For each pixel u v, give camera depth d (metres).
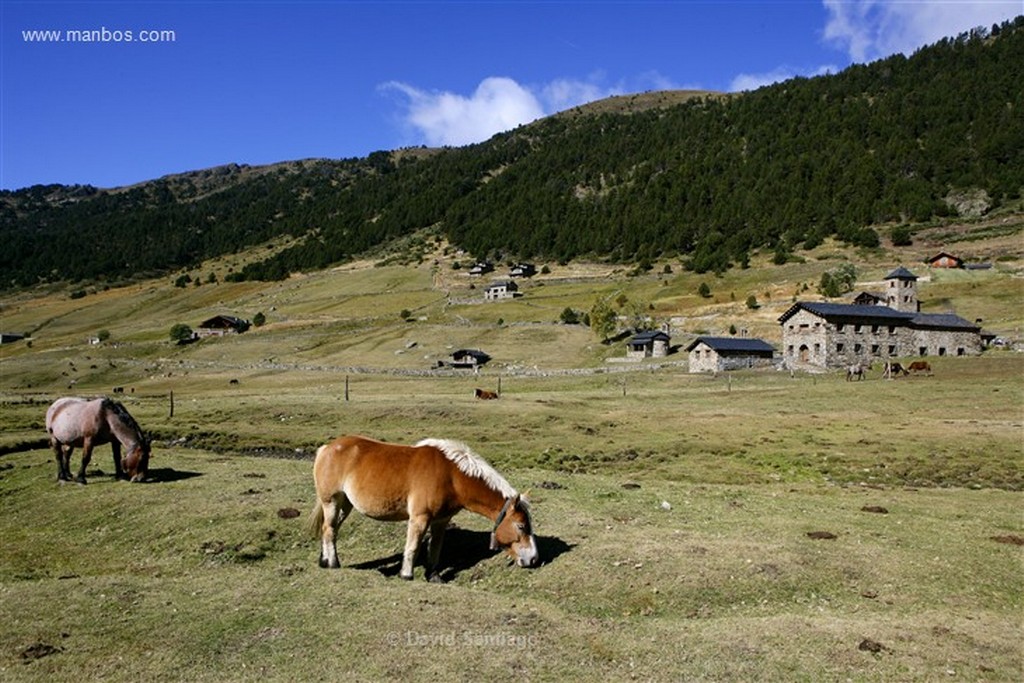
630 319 137.75
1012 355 77.25
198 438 38.88
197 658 9.84
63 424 21.56
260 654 9.97
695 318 139.75
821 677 9.50
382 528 16.30
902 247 191.25
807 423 41.53
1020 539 15.62
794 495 20.92
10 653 9.87
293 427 43.25
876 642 10.42
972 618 11.62
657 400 57.44
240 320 170.00
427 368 114.88
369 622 10.86
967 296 126.12
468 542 15.25
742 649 10.21
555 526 15.98
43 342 182.88
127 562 15.36
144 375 119.12
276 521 16.88
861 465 28.64
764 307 139.88
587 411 50.06
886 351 89.06
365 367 116.19
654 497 19.48
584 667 9.70
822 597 12.41
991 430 35.78
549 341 131.38
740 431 39.12
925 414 44.66
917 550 14.71
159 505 18.66
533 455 32.97
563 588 12.79
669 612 11.89
